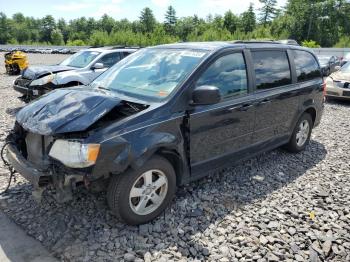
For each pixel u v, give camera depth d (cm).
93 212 363
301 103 539
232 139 425
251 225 357
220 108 396
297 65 536
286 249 323
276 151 583
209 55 396
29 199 388
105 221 350
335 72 1089
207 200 402
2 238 322
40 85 820
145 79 403
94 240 322
